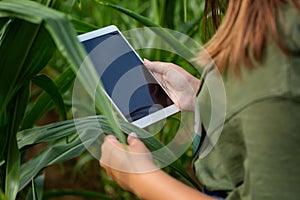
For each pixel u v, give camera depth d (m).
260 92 0.67
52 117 2.27
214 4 0.95
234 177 0.74
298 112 0.66
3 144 0.94
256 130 0.67
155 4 1.34
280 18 0.68
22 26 0.81
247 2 0.70
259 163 0.68
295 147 0.66
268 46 0.68
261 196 0.69
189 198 0.76
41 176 1.06
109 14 1.52
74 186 2.13
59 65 1.74
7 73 0.84
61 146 0.96
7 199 0.87
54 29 0.67
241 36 0.69
